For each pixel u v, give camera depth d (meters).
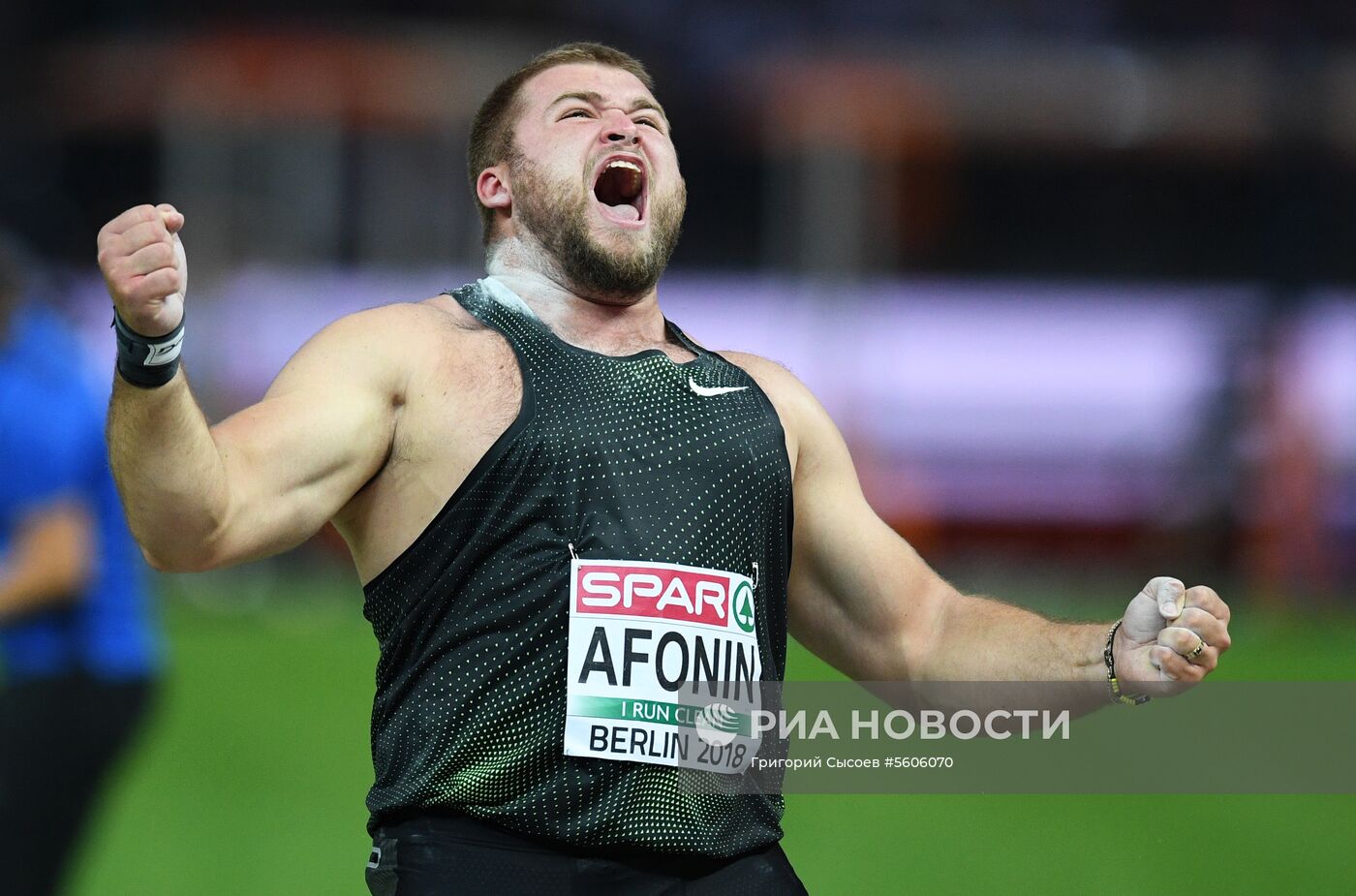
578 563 10.53
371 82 57.53
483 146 12.37
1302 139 64.75
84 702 16.56
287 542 10.55
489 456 10.66
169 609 45.44
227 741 29.44
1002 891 21.38
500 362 11.09
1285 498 53.38
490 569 10.59
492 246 12.23
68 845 16.59
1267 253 64.06
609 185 12.25
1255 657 39.59
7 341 16.52
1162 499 56.22
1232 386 55.31
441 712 10.47
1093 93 64.19
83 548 16.44
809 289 59.50
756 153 64.25
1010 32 67.81
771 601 11.32
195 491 9.81
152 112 59.75
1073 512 56.72
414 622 10.72
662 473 10.85
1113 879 21.95
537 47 63.81
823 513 12.21
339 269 56.97
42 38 64.31
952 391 58.09
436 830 10.44
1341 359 61.00
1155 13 68.12
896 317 58.97
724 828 10.81
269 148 56.91
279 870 22.02
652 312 12.02
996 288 59.12
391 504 10.90
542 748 10.37
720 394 11.30
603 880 10.46
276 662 37.09
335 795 25.97
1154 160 65.00
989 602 12.41
